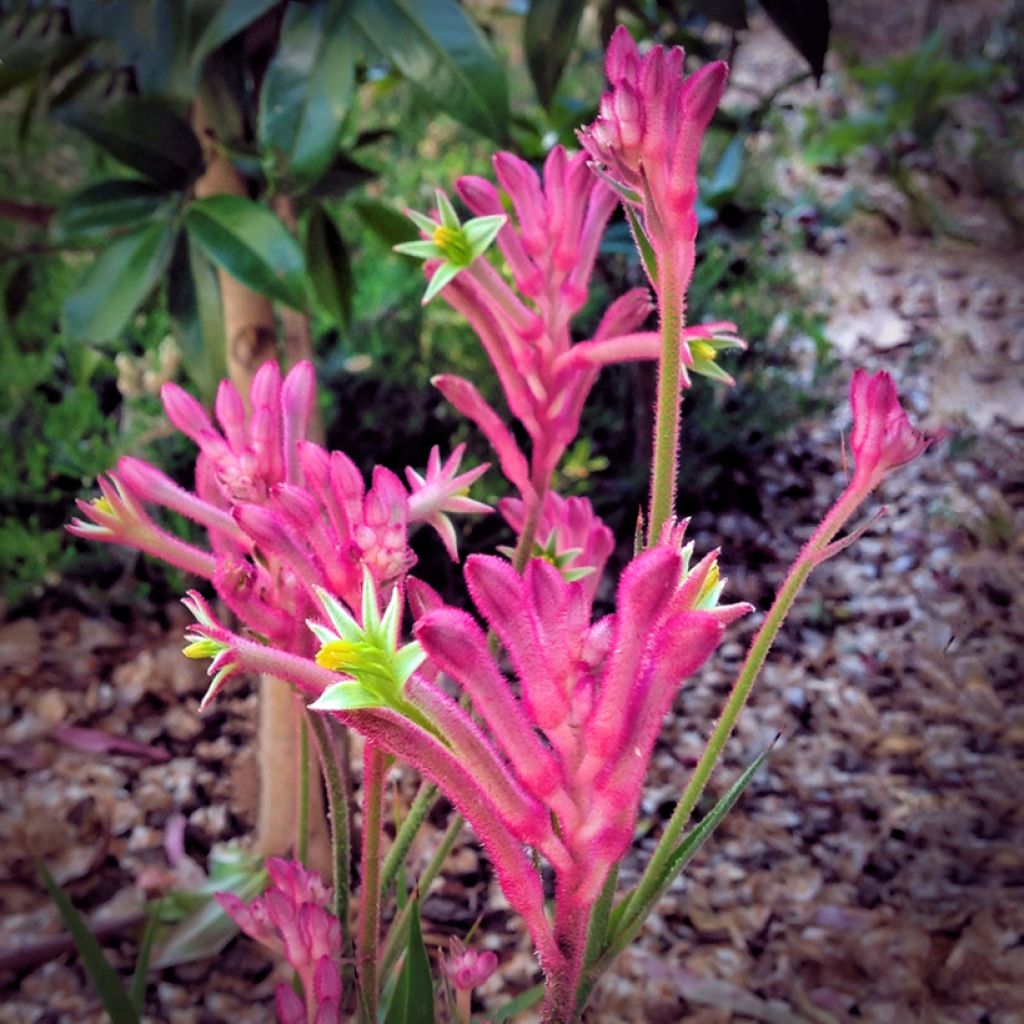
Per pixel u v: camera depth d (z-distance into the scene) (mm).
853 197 2104
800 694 1231
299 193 660
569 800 333
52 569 1308
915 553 1428
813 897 997
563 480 1383
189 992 875
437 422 1465
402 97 2350
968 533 1449
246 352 787
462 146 2205
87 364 693
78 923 488
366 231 1820
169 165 651
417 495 456
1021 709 1215
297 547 395
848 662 1276
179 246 712
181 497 456
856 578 1394
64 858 1001
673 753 1153
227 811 1062
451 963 465
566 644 325
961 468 1554
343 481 398
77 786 1076
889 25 3018
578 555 514
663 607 316
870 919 974
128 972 883
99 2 664
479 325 468
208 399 750
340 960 470
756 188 2055
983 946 948
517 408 481
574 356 467
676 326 370
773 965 932
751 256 1853
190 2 613
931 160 2295
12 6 708
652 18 1103
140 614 1286
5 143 1896
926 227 2113
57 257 1581
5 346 1491
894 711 1211
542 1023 367
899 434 372
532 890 343
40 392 1468
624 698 322
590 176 460
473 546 1332
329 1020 429
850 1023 884
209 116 727
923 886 1008
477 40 600
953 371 1749
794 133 2430
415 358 1533
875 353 1797
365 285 1698
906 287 1957
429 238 454
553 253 469
